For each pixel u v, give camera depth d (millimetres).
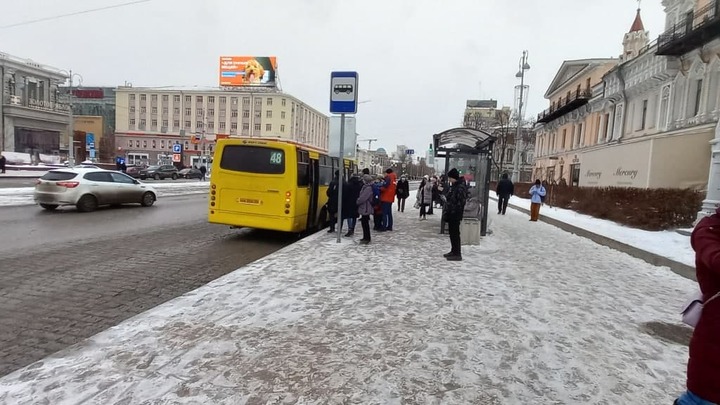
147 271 6996
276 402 3006
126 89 101438
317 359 3688
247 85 93125
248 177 10352
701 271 2158
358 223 14648
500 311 5137
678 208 12750
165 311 4742
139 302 5430
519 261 8312
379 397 3123
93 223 11961
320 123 131000
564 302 5648
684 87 21969
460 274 6941
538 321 4852
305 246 9102
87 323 4664
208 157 76812
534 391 3307
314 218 12250
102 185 14977
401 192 20094
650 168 15609
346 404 3014
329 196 11508
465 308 5195
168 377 3293
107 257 7895
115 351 3713
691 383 2213
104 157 80250
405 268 7203
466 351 3967
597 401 3201
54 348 4008
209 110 101375
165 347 3814
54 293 5668
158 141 99500
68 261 7434
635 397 3273
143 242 9594
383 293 5676
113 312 5039
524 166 71438
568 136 42312
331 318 4680
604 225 14711
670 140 15008
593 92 35594
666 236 11797
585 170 22359
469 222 9992
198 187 31359
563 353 4020
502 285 6359
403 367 3604
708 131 14273
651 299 6031
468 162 12961
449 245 9844
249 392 3123
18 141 56656
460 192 8047
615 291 6379
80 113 105750
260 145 10375
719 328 2084
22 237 9430
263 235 11398
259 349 3842
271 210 10320
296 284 5945
